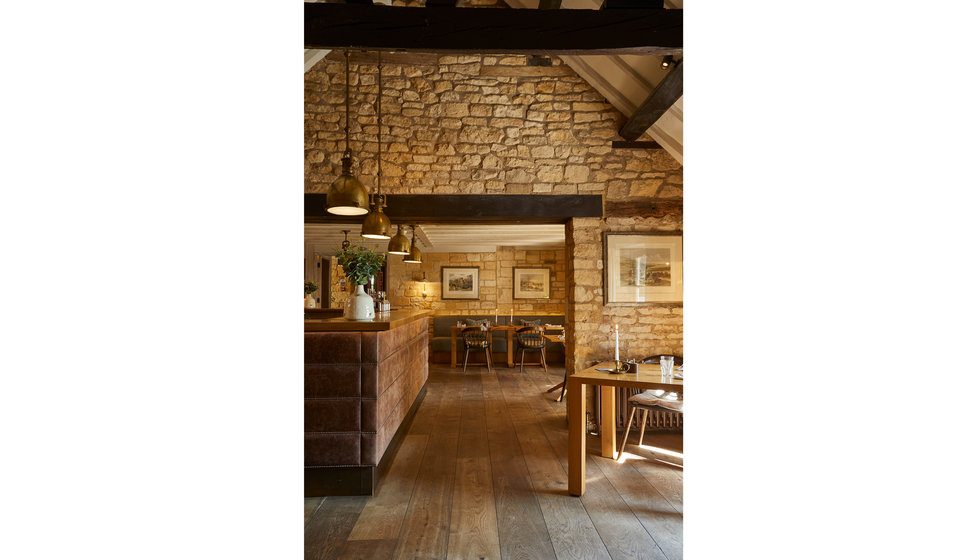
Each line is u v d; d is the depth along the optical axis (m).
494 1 5.26
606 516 2.75
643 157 5.09
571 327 5.14
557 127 5.14
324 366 3.13
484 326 8.81
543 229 7.62
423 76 5.18
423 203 5.07
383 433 3.34
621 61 4.33
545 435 4.46
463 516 2.76
